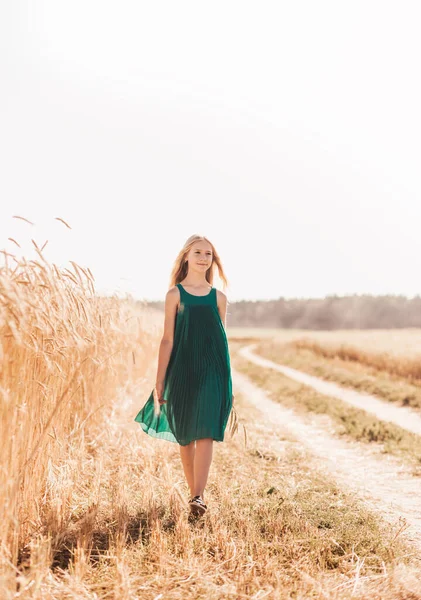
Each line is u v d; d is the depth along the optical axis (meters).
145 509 4.41
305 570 3.52
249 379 19.69
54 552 3.55
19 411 3.56
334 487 5.54
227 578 3.41
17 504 3.62
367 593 3.23
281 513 4.48
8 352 3.36
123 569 3.28
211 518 4.23
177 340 4.66
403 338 33.75
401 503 5.29
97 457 5.84
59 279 4.17
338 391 15.84
